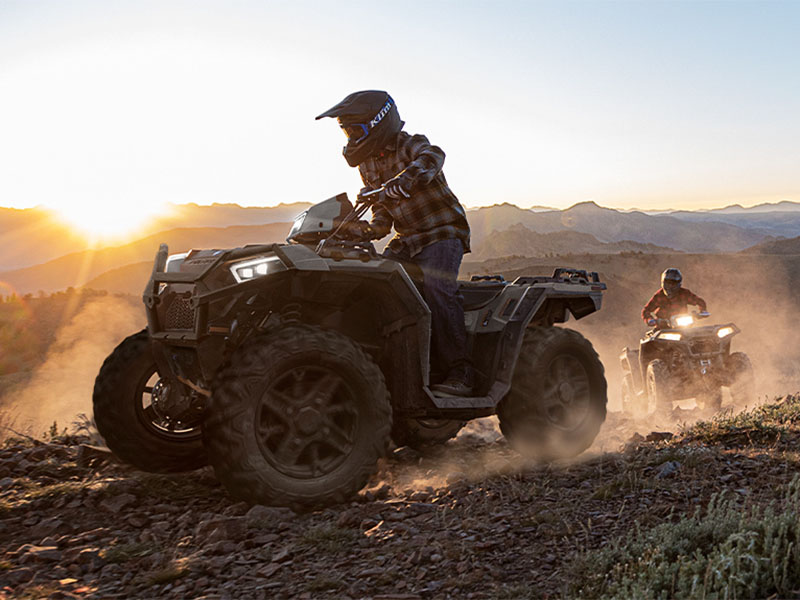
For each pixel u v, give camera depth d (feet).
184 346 14.32
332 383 13.70
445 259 16.42
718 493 12.74
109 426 15.39
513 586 9.44
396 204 16.40
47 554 10.98
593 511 12.37
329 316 15.55
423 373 15.17
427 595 9.41
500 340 16.70
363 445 13.80
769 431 18.51
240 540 11.74
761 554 9.36
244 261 13.80
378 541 11.43
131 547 11.33
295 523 12.60
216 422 12.72
